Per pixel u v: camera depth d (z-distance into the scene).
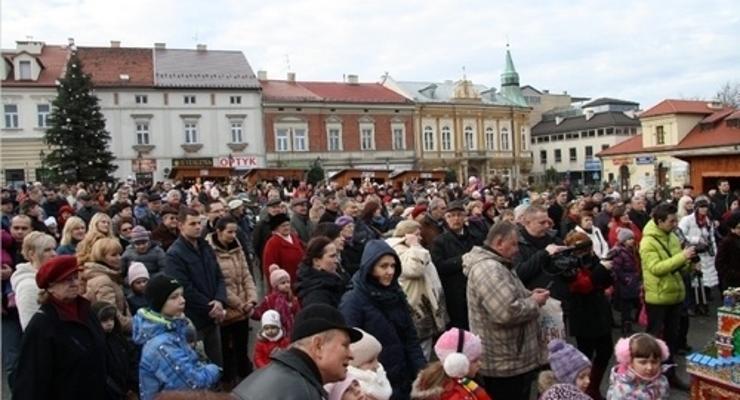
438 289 6.12
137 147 50.19
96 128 43.03
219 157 52.69
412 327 4.95
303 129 56.78
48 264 4.25
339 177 34.50
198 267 6.42
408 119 62.75
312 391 2.93
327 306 3.28
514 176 70.19
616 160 58.44
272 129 55.28
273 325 5.59
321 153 57.50
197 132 52.22
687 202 11.09
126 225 9.34
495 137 68.75
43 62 49.69
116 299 5.78
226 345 7.05
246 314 6.99
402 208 12.41
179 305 4.50
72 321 4.27
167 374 4.25
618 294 9.09
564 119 83.88
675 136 52.25
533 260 5.97
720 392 5.28
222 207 9.29
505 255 5.18
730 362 5.18
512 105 69.94
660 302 7.07
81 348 4.25
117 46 53.84
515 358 5.04
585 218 9.36
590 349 6.48
